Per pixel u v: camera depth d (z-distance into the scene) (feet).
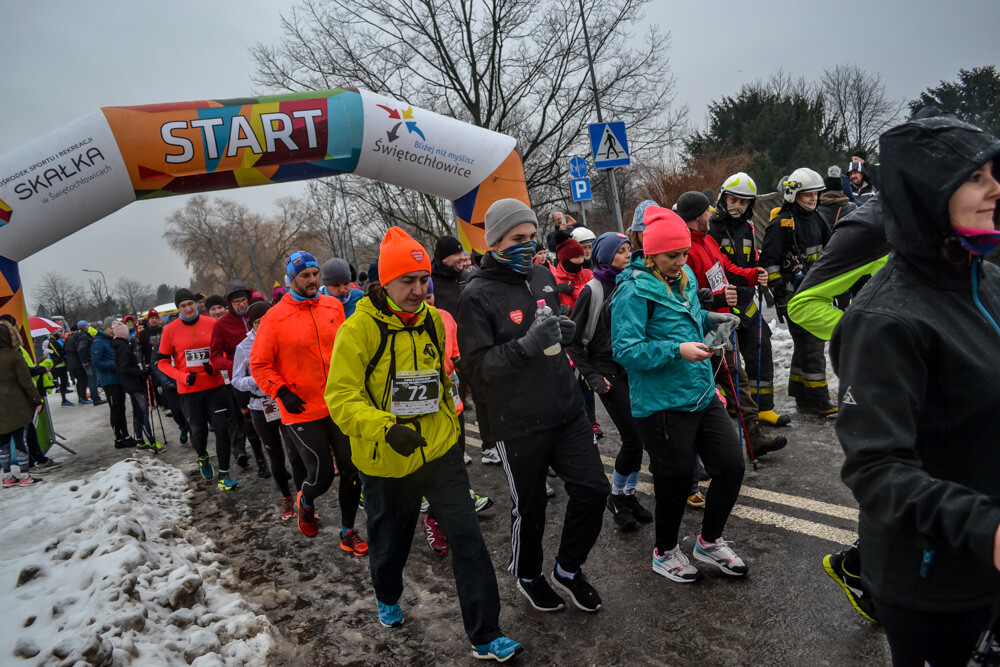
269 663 10.62
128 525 14.79
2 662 9.78
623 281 11.17
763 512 13.47
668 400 10.59
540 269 11.41
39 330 58.49
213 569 14.34
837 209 20.10
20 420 24.79
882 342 4.87
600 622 10.70
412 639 11.03
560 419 10.32
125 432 32.50
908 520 4.55
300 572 14.25
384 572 11.02
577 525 10.62
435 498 10.27
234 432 24.12
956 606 4.93
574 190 37.63
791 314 9.93
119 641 10.00
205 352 21.62
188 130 23.89
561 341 9.82
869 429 4.86
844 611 9.89
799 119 110.42
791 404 20.15
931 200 4.69
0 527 18.25
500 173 28.94
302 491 15.26
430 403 10.01
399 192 66.08
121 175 23.61
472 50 62.95
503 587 12.39
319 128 25.53
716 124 115.75
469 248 29.81
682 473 10.80
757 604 10.46
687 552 12.48
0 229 22.52
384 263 9.64
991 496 4.97
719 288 15.39
